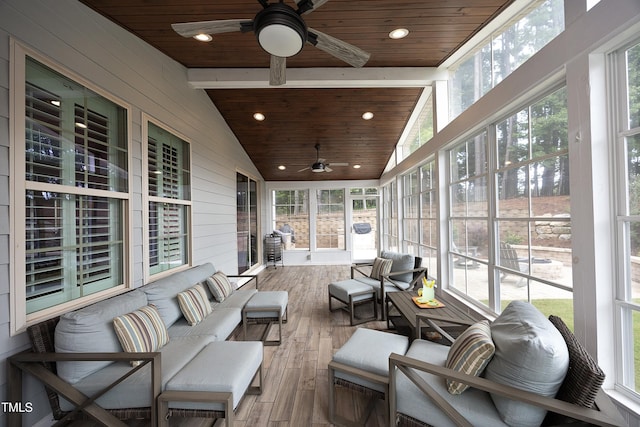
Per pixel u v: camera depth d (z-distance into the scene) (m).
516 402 1.20
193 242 3.49
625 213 1.42
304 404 1.92
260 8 2.19
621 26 1.29
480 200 2.72
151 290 2.30
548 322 1.36
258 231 6.74
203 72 3.36
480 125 2.55
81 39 1.99
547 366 1.13
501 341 1.30
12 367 1.50
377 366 1.65
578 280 1.54
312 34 1.67
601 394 1.23
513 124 2.22
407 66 3.34
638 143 1.38
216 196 4.23
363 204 7.52
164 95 2.94
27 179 1.66
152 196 2.78
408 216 5.11
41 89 1.76
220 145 4.40
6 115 1.53
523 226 2.12
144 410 1.52
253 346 1.96
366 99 4.15
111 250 2.30
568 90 1.57
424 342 1.94
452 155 3.28
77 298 1.98
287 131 5.01
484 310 2.64
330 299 3.78
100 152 2.19
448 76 3.34
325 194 7.51
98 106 2.18
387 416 1.55
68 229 1.94
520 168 2.15
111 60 2.25
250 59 3.12
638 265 1.39
